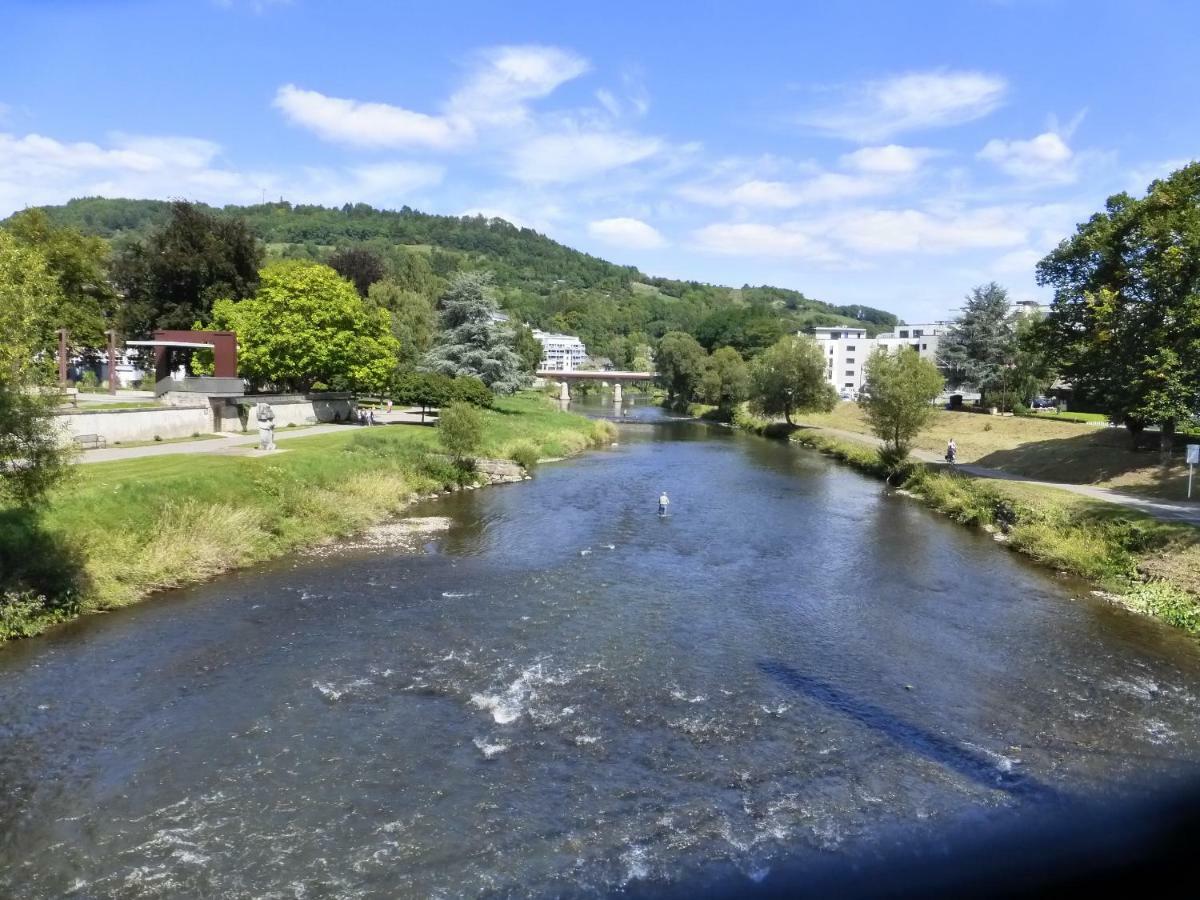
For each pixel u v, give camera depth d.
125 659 18.45
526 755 14.48
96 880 10.84
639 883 11.05
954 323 83.94
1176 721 16.55
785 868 11.41
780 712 16.59
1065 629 22.42
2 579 20.05
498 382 76.19
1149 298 39.25
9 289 18.73
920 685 18.23
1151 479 39.41
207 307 65.56
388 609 22.50
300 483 33.41
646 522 36.41
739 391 106.81
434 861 11.43
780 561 29.78
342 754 14.34
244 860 11.32
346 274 94.44
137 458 33.34
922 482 46.22
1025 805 13.23
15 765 13.75
